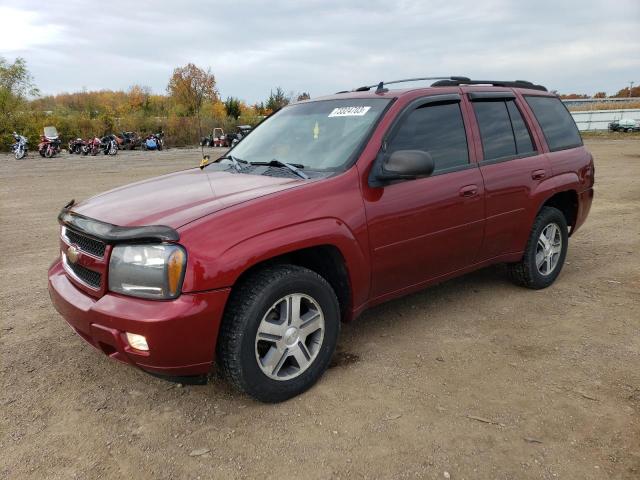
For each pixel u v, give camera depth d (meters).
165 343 2.68
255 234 2.89
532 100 4.98
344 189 3.33
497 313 4.43
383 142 3.59
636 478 2.47
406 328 4.16
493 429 2.84
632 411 2.99
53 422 2.95
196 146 37.34
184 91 48.12
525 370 3.47
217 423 2.94
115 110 47.25
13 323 4.27
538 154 4.77
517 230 4.54
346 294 3.46
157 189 3.58
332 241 3.20
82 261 3.01
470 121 4.24
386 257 3.55
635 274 5.43
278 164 3.73
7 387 3.31
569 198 5.26
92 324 2.84
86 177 14.91
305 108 4.38
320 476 2.51
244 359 2.91
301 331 3.17
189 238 2.72
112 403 3.14
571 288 5.04
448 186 3.88
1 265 5.91
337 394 3.21
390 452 2.67
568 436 2.78
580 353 3.70
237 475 2.52
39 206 9.93
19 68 30.36
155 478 2.51
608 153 22.06
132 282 2.75
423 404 3.08
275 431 2.86
